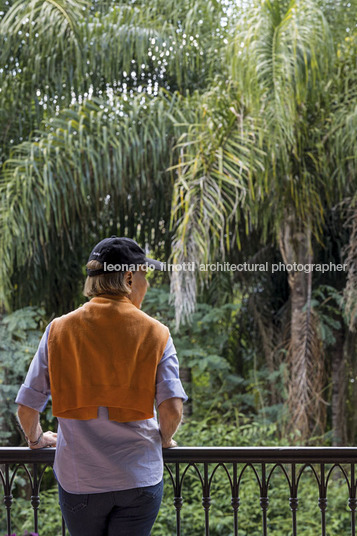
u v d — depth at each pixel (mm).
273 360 7039
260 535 5430
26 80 6191
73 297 7312
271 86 4773
